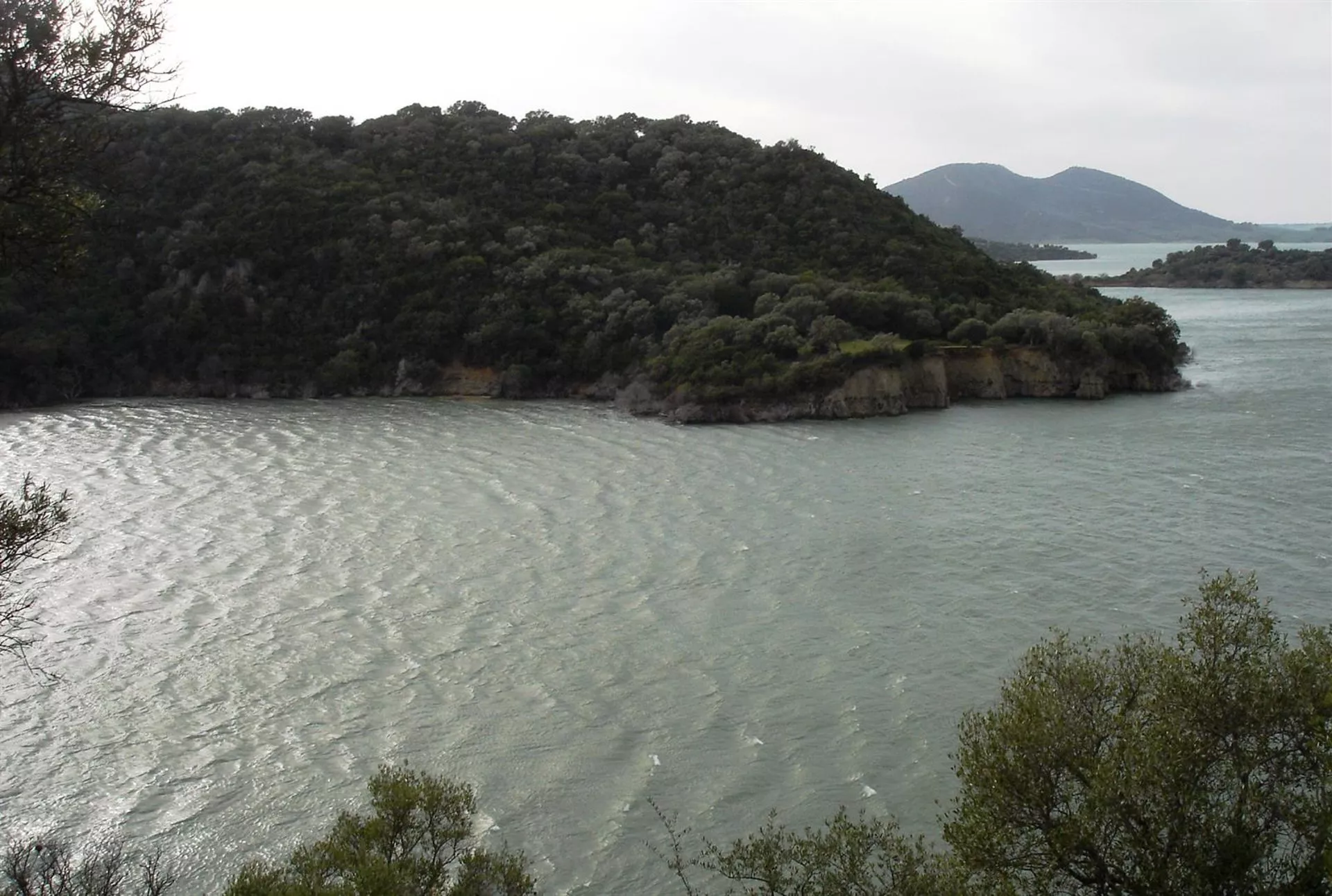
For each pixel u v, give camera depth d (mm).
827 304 113188
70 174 15758
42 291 113000
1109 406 102188
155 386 113625
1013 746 19656
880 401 99125
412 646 42250
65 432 87438
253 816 30344
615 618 45219
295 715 36375
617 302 115750
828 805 30578
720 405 96125
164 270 119000
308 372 113562
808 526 58500
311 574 50625
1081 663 21453
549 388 112250
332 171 133875
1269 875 18203
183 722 35812
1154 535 55125
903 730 34750
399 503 63719
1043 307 128000
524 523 59562
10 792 31469
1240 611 21875
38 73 14750
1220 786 19000
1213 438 82500
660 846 28922
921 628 43188
